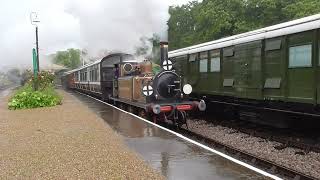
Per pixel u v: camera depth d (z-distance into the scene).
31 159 8.73
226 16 31.11
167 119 14.62
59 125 14.09
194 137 12.84
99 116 16.62
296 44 10.97
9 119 16.61
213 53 16.11
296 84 11.00
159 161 8.26
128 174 7.30
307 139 11.91
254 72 12.98
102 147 9.83
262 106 13.23
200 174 7.19
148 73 16.78
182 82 16.22
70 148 9.80
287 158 9.85
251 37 13.12
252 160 9.29
